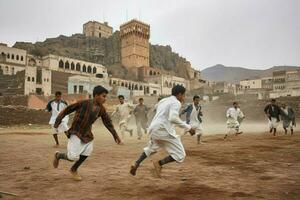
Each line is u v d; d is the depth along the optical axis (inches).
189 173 241.4
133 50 4421.8
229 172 245.6
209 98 2839.6
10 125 1218.0
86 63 3425.2
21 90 2356.1
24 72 2395.4
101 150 410.6
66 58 3267.7
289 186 197.2
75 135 207.5
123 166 275.9
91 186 198.2
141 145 486.0
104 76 3058.6
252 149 411.2
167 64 5570.9
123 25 4613.7
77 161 214.2
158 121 209.9
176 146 210.8
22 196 174.9
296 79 3900.1
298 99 1971.0
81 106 210.2
